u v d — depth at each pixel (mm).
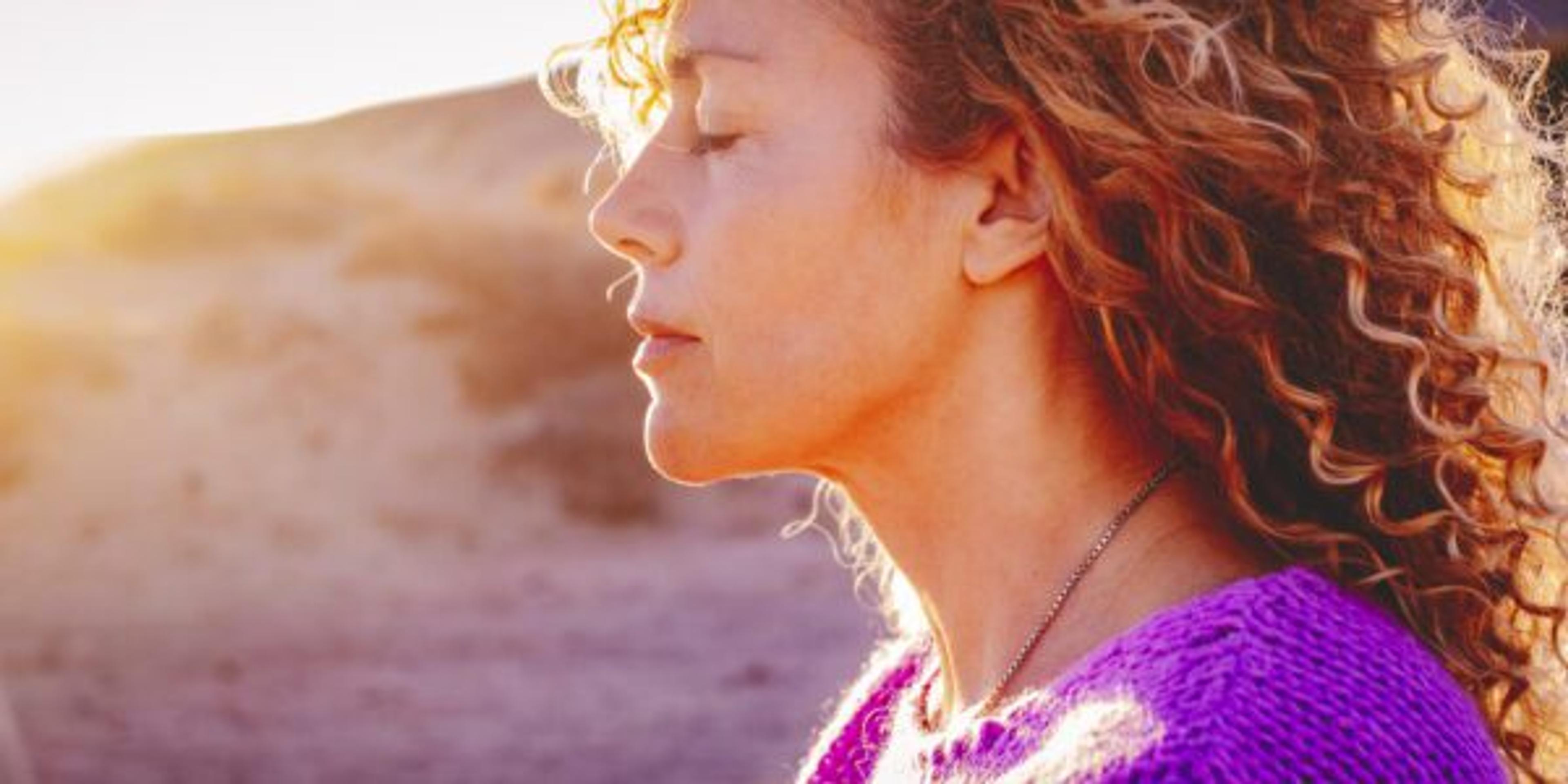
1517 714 1282
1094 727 1027
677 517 17422
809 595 14227
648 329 1244
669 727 11156
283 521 18781
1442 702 1057
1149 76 1147
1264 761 985
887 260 1194
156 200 26875
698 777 10219
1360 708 1019
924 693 1366
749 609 13969
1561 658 1279
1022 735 1094
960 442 1217
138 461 20609
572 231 23266
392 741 11570
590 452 18453
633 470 18094
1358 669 1041
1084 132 1143
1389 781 1000
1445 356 1198
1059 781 1013
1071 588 1192
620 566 16078
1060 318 1207
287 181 27062
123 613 16062
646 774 10344
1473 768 1034
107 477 20297
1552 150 1405
